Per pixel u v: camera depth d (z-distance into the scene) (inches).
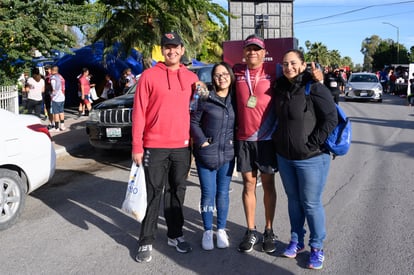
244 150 152.5
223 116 150.4
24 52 328.8
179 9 507.5
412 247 156.0
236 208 205.8
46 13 309.7
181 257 153.6
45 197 230.4
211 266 146.1
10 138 187.2
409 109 687.1
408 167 280.4
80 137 411.5
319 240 142.3
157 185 150.6
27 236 174.7
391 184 240.4
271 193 156.8
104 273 142.1
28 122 203.3
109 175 281.1
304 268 143.0
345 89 850.1
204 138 151.4
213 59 1131.9
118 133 303.6
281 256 152.5
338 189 234.1
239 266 145.8
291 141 135.4
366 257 149.1
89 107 582.6
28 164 195.2
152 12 499.2
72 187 251.3
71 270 144.3
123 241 168.9
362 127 478.0
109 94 614.9
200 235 174.2
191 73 155.1
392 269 139.8
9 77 350.6
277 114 139.6
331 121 130.7
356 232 171.6
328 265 144.1
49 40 318.0
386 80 1198.9
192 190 238.5
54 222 190.9
